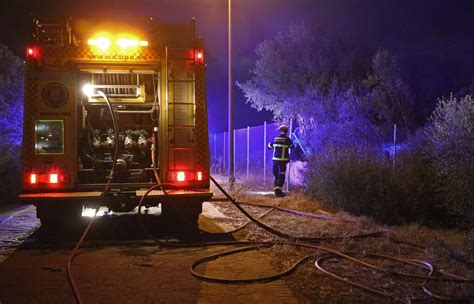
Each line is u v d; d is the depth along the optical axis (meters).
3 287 5.91
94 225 9.95
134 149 9.71
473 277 6.29
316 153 14.39
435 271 6.43
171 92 8.98
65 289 5.84
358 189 10.91
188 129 9.01
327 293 5.67
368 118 18.72
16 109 16.38
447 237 8.84
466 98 9.61
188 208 8.96
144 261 7.07
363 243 8.06
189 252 7.64
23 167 8.64
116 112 9.64
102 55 8.87
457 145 9.41
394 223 10.33
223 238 8.62
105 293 5.70
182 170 8.95
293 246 7.89
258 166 20.83
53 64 8.77
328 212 11.48
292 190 15.18
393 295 5.57
